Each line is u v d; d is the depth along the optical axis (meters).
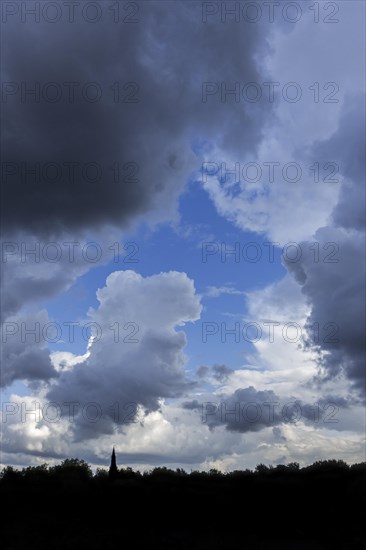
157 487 175.38
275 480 168.25
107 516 164.12
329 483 165.50
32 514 164.62
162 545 144.88
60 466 193.25
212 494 169.12
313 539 144.12
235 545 141.50
